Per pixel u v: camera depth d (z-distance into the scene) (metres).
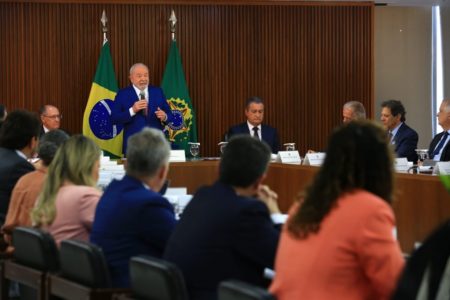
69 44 9.49
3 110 6.92
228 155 3.14
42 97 9.46
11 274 3.94
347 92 10.05
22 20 9.41
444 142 7.96
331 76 10.02
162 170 3.64
